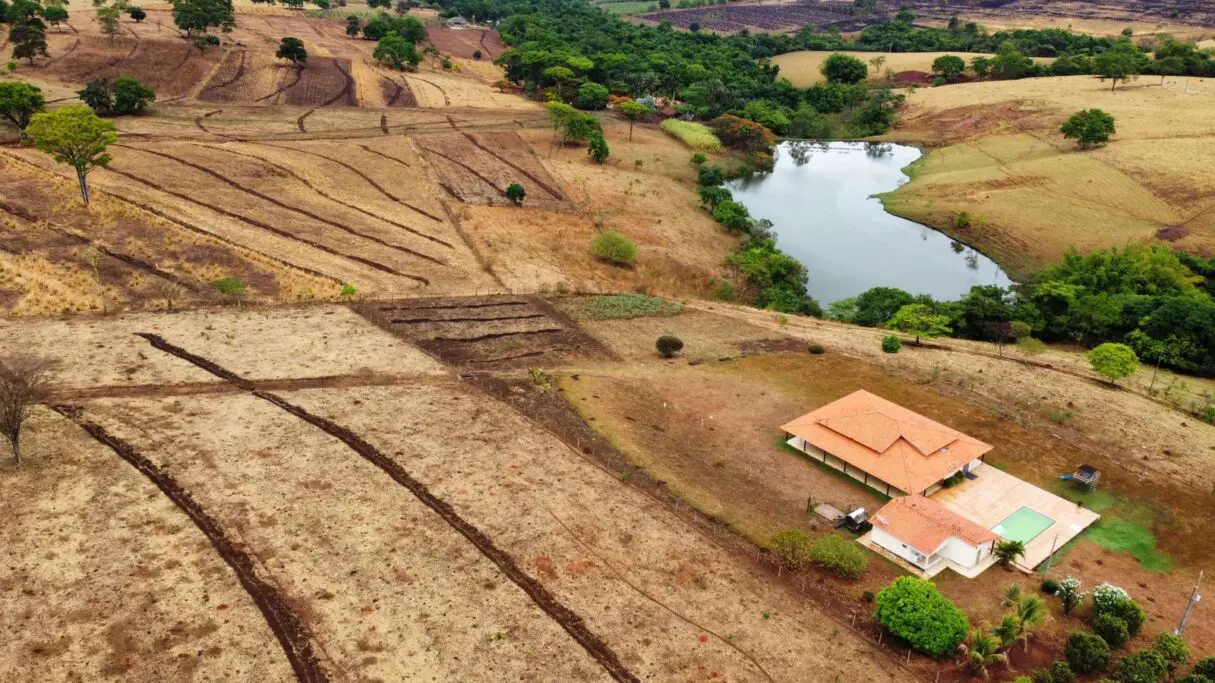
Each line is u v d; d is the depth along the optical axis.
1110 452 57.44
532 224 104.50
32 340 59.84
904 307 80.12
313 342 65.38
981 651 37.38
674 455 54.41
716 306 87.00
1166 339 77.81
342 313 72.50
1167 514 50.66
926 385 66.88
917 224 124.06
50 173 93.50
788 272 98.38
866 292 91.75
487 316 75.94
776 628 39.19
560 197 116.44
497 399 58.81
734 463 54.22
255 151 114.12
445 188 113.31
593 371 66.06
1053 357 76.44
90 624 34.91
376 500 45.31
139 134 115.81
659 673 35.78
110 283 71.50
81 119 82.81
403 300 77.56
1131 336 79.81
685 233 111.00
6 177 90.50
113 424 49.66
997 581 44.12
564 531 44.62
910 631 38.06
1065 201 119.56
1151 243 104.62
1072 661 37.75
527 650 36.25
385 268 84.69
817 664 37.16
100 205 86.81
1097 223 112.06
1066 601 41.66
